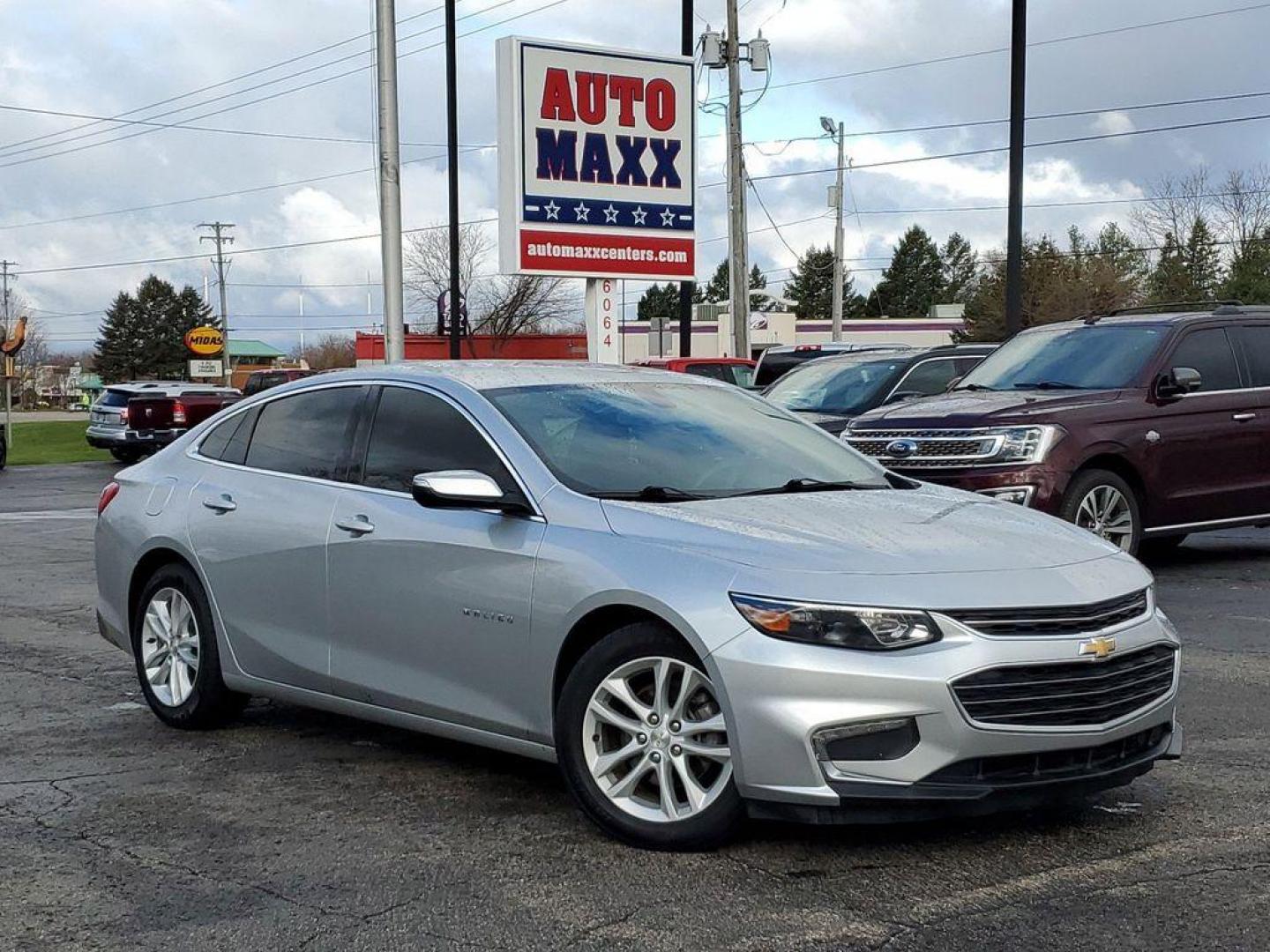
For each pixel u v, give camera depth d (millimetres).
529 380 5738
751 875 4355
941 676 4109
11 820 5117
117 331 120438
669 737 4531
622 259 19297
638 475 5211
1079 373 10688
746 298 28922
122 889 4395
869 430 10320
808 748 4145
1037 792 4297
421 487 4980
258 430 6371
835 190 49000
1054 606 4309
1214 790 5180
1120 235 74625
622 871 4434
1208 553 11859
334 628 5625
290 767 5812
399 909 4176
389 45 18188
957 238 120625
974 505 5301
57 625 9594
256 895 4320
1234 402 10516
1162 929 3885
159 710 6520
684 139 19719
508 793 5367
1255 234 62594
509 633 4914
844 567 4324
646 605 4477
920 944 3812
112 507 6879
